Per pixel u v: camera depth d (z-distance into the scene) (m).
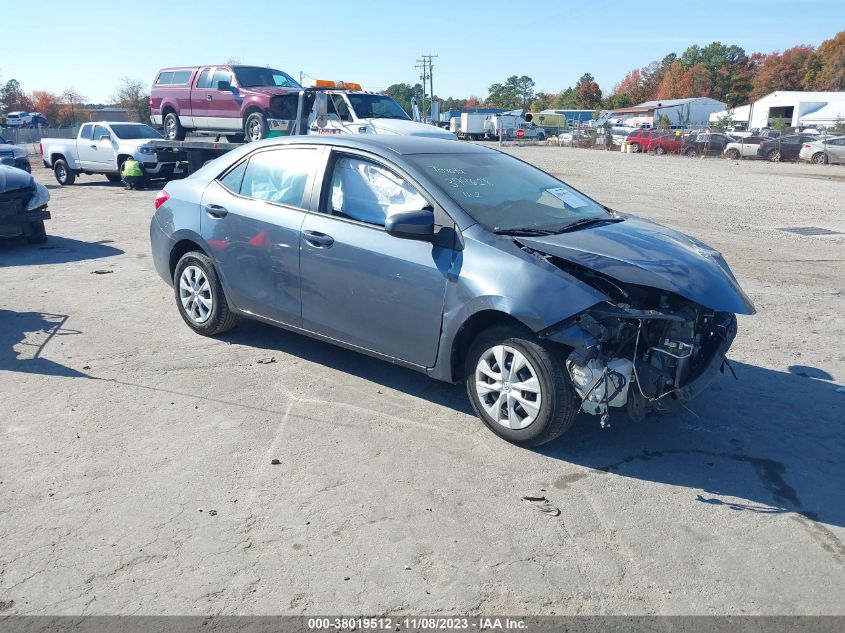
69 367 5.44
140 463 4.02
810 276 9.12
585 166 29.00
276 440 4.32
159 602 2.93
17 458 4.05
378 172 4.86
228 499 3.68
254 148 5.68
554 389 4.01
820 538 3.47
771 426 4.69
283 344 6.00
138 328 6.40
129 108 70.81
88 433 4.36
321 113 14.06
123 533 3.37
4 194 9.60
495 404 4.31
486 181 4.94
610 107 130.88
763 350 6.18
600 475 4.01
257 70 15.85
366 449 4.23
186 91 16.36
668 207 15.87
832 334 6.66
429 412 4.75
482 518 3.56
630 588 3.07
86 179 21.58
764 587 3.10
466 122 60.41
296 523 3.48
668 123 68.19
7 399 4.84
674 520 3.59
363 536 3.39
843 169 29.94
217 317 5.90
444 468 4.04
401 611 2.90
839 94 60.28
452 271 4.31
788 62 113.25
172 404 4.80
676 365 4.09
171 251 6.13
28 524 3.43
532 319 3.95
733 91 124.88
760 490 3.89
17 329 6.33
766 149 35.81
